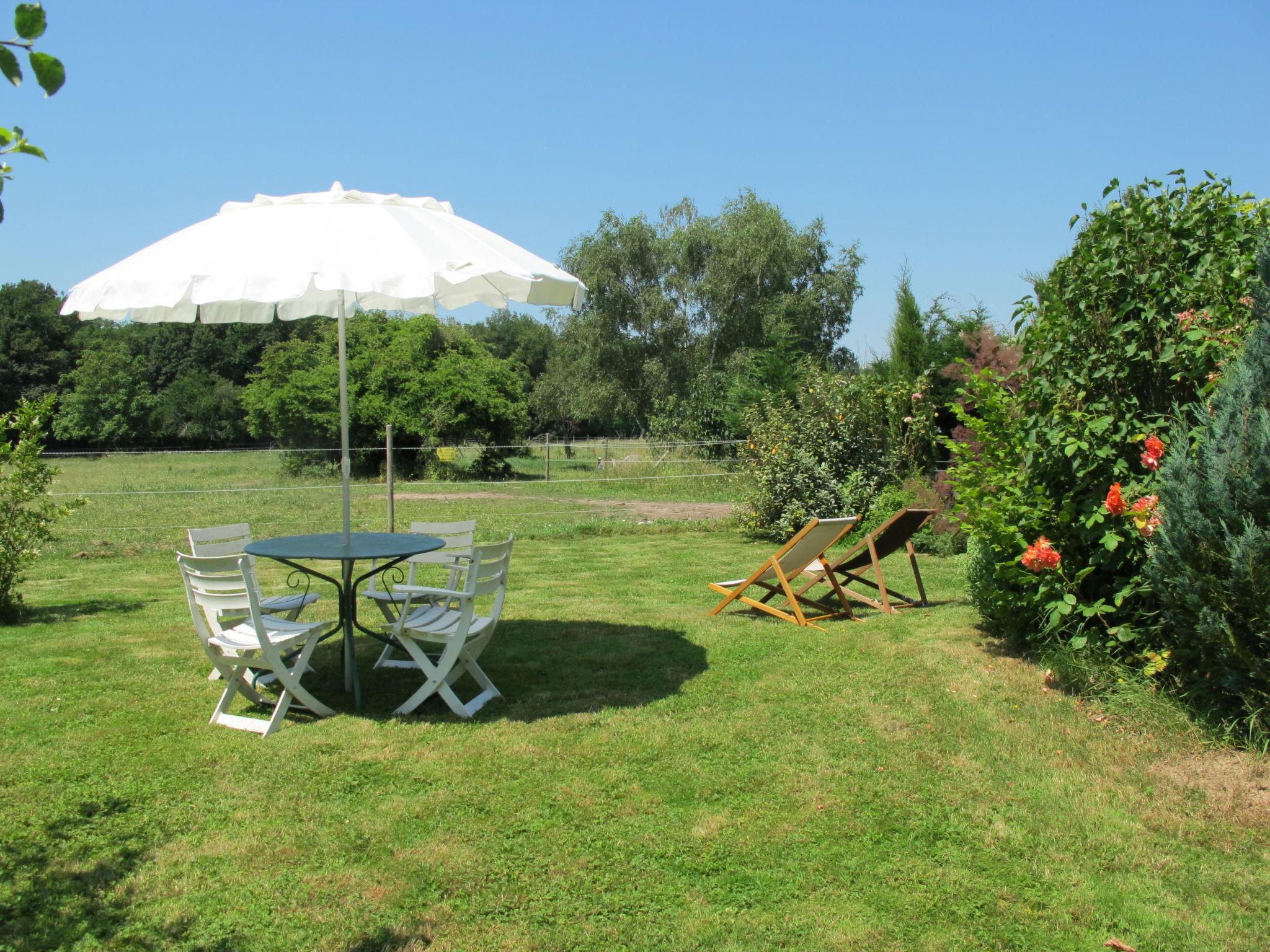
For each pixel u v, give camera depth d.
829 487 11.95
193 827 3.79
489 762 4.49
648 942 3.03
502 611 8.06
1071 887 3.38
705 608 8.20
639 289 32.50
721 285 31.23
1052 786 4.18
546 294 5.51
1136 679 4.95
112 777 4.29
